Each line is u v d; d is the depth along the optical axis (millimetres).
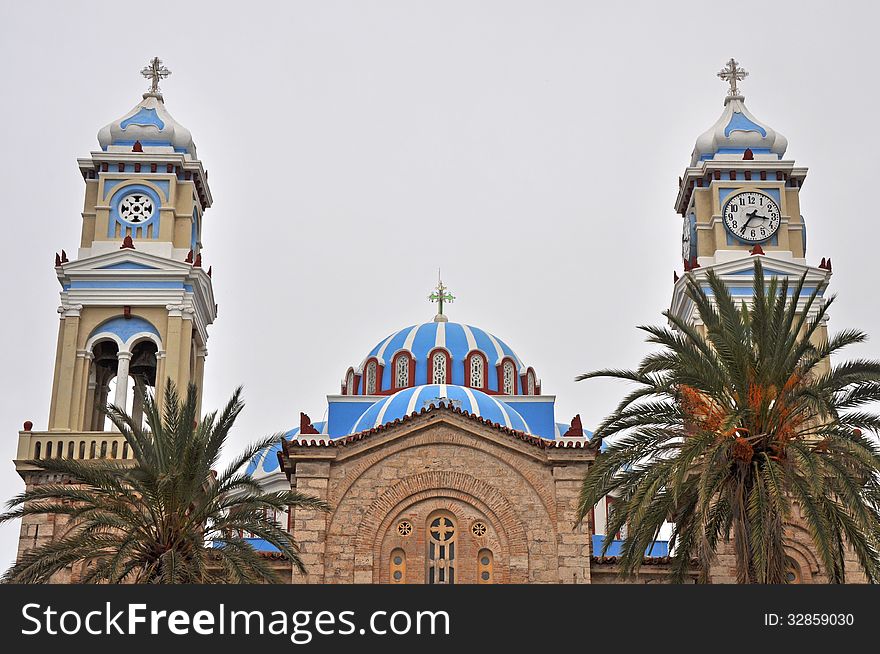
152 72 92188
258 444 60375
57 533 72312
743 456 53969
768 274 83938
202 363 85750
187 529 57562
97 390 84250
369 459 67625
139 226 84312
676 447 55000
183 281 81938
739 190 87250
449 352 96500
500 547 66500
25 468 74188
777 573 52594
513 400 89375
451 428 68312
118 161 85562
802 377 55250
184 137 88000
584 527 66562
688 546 56125
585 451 67438
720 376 54656
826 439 54531
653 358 55844
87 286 81438
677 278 87750
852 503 51562
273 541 58594
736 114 91188
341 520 66562
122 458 75375
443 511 67188
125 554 55062
